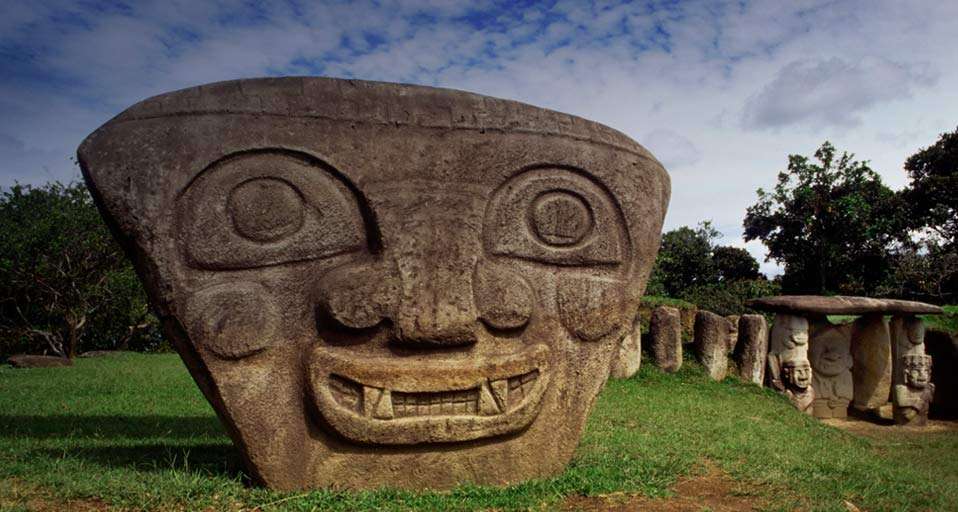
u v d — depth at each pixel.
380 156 3.79
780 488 4.28
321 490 3.60
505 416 3.88
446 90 4.02
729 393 9.21
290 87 3.72
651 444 5.57
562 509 3.63
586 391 4.23
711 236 27.73
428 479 3.82
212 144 3.54
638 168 4.42
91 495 3.37
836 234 24.19
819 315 10.67
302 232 3.67
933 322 11.80
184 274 3.51
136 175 3.45
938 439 8.62
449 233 3.83
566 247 4.16
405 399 3.75
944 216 23.73
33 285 13.50
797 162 24.47
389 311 3.69
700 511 3.72
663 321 9.90
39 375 9.52
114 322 15.05
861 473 4.91
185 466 3.96
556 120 4.21
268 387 3.62
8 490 3.36
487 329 3.93
